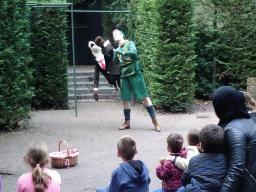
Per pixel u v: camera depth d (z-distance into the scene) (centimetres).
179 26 920
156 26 933
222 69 1075
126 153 297
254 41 1027
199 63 1057
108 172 504
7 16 727
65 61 1023
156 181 468
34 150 270
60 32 1023
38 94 1016
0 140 685
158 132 736
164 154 584
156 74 937
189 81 932
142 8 1016
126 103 765
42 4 848
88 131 753
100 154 592
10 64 728
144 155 580
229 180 224
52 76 1012
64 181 470
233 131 237
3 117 734
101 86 1196
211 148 240
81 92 1169
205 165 238
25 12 790
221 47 1041
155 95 952
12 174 502
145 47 1020
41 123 839
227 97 252
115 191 296
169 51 931
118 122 845
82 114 948
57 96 1020
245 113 250
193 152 349
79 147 635
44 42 1016
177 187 329
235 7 1022
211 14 1051
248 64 1029
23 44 769
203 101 1084
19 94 753
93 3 1537
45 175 262
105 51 771
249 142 236
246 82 1040
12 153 602
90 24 1606
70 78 1221
